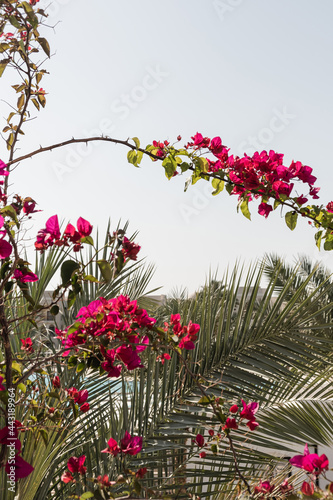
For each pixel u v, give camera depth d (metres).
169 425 2.26
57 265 2.94
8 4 1.82
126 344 1.75
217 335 2.49
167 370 2.50
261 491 1.75
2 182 1.74
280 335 2.47
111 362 1.71
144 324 1.77
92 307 1.79
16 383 1.59
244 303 2.54
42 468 1.91
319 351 2.50
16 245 1.51
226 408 2.26
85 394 1.96
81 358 1.73
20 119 1.93
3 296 1.60
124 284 3.28
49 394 1.83
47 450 1.94
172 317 1.97
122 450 1.78
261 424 2.36
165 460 2.23
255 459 2.22
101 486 1.59
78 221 1.70
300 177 2.40
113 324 1.71
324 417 2.45
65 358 1.84
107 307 1.76
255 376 2.39
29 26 1.92
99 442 2.51
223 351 2.45
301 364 2.42
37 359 1.65
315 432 2.40
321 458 1.34
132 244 1.68
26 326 2.57
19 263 1.63
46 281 2.88
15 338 2.48
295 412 2.46
